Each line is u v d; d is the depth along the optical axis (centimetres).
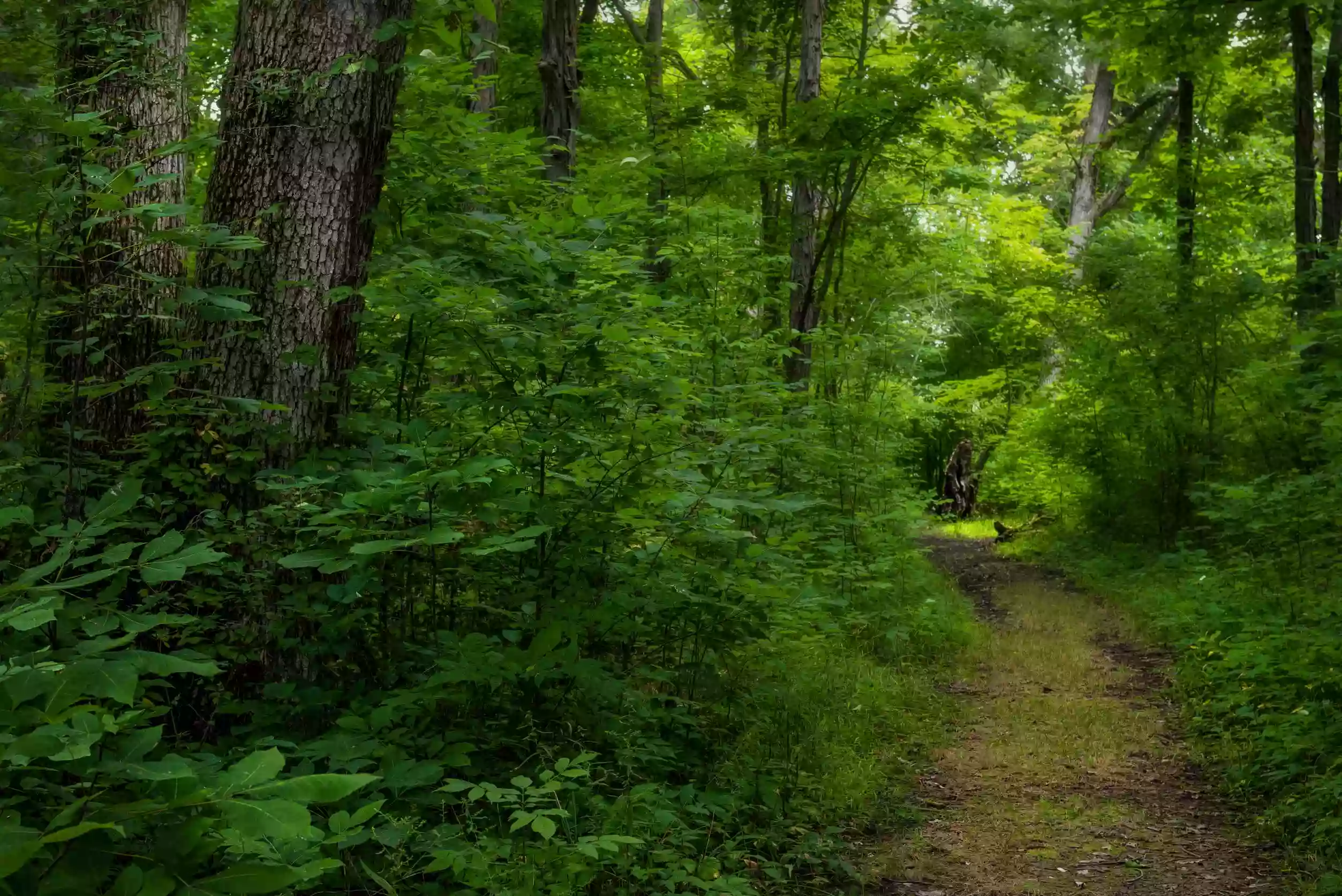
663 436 484
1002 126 1573
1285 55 1488
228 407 443
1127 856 484
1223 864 475
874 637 852
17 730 211
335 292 439
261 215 446
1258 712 641
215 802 201
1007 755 629
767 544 520
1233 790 563
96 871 199
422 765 365
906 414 1445
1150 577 1198
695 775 494
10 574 362
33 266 365
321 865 212
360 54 466
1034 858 482
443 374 539
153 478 434
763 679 613
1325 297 1197
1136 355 1408
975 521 2156
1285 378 1191
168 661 223
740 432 545
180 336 469
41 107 354
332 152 464
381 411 520
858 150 1046
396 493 355
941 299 1919
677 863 386
